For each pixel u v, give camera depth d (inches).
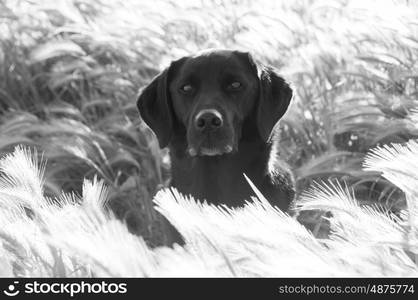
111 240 144.1
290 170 335.6
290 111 396.2
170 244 276.4
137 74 474.6
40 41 531.2
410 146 188.1
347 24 428.8
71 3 531.8
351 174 338.6
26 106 495.5
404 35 388.5
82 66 462.6
